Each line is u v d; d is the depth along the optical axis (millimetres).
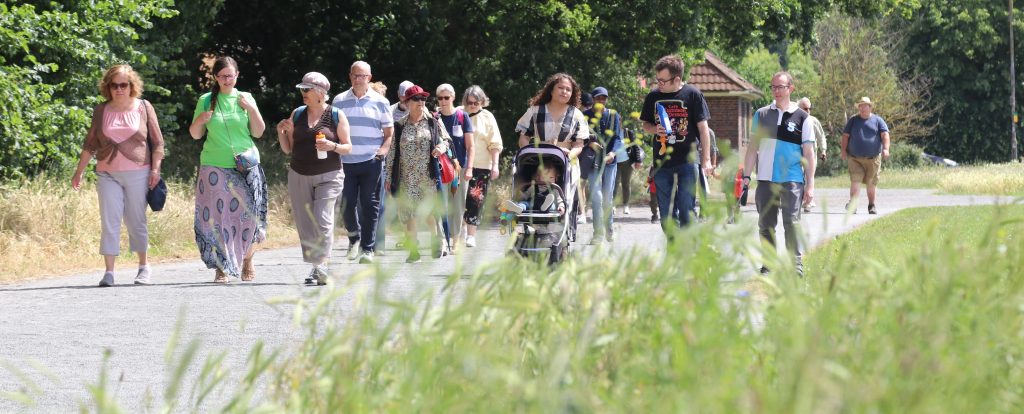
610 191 51531
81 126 63188
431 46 99375
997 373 11266
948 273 12070
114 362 25172
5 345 27703
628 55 99438
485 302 11992
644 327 11953
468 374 10195
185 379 22812
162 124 78438
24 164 60969
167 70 83500
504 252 14133
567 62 101000
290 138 40031
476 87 53750
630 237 52625
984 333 11281
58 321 31750
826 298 12531
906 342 10289
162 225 56531
